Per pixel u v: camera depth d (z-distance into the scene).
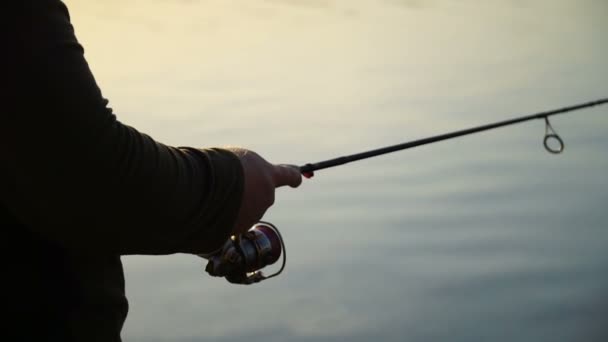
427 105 7.31
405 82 7.89
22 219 0.90
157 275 4.62
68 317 0.96
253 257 1.51
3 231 0.93
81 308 0.97
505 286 4.60
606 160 6.32
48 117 0.80
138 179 0.88
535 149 6.56
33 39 0.79
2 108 0.79
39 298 0.94
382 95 7.57
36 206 0.87
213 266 1.50
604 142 6.66
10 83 0.78
